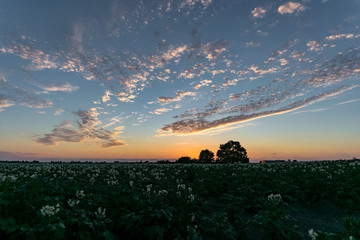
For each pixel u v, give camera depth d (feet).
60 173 54.19
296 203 38.32
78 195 23.86
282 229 18.92
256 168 63.93
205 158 212.02
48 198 21.36
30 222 17.78
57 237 14.82
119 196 27.09
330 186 40.04
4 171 56.03
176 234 20.77
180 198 28.07
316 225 29.94
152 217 21.44
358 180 40.86
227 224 22.47
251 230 26.37
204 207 32.96
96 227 18.81
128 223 20.75
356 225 17.85
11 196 20.17
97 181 42.75
